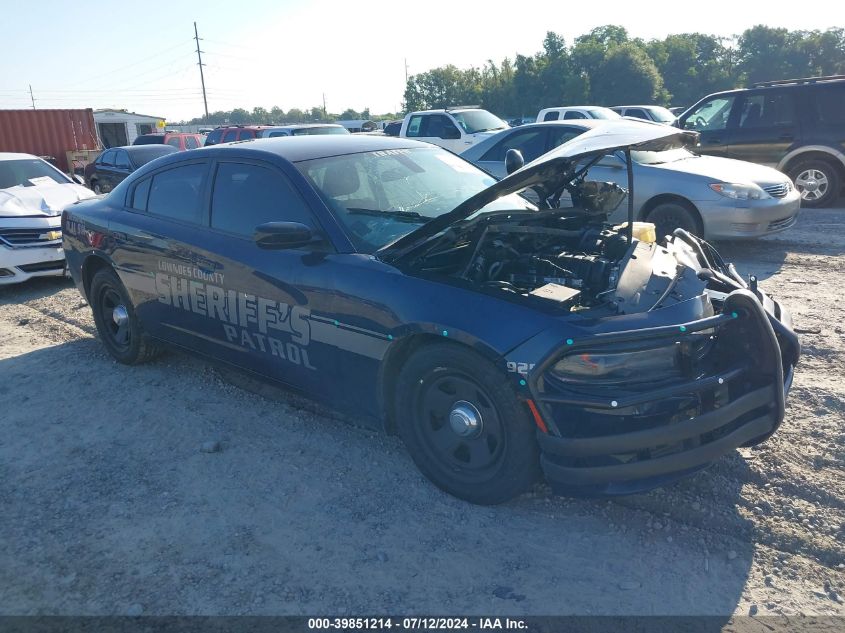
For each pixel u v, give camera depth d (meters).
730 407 2.93
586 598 2.72
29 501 3.56
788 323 3.46
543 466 3.01
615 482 2.93
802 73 106.00
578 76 68.12
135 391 4.92
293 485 3.61
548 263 3.48
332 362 3.73
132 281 4.98
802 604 2.64
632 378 2.95
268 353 4.10
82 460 3.97
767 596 2.69
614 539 3.07
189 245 4.42
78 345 6.00
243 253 4.09
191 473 3.77
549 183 3.98
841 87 10.62
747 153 11.42
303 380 3.97
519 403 3.00
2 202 8.35
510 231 3.59
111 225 5.09
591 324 2.95
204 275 4.34
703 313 3.16
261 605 2.75
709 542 3.01
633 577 2.83
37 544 3.20
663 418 2.98
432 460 3.44
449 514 3.30
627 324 2.96
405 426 3.48
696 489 3.38
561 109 16.67
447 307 3.18
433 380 3.31
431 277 3.38
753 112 11.33
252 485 3.63
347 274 3.57
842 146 10.66
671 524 3.14
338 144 4.48
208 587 2.87
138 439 4.20
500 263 3.49
